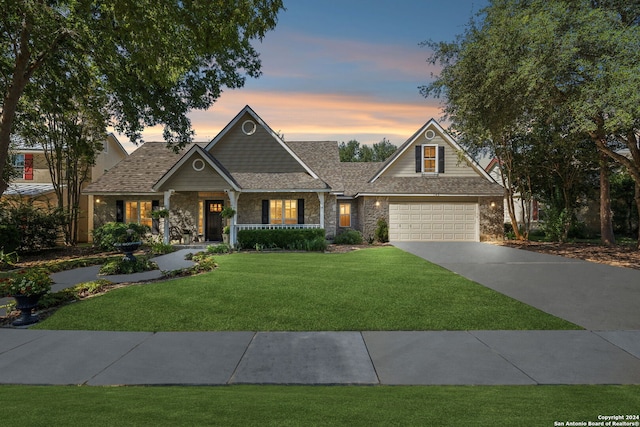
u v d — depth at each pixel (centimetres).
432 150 2350
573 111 1300
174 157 2369
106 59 1224
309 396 371
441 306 746
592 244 2039
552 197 2384
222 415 316
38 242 1844
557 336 579
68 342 562
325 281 976
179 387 410
